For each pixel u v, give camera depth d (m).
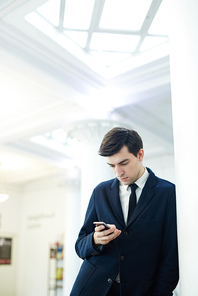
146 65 5.54
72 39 5.18
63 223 13.50
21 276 14.30
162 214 1.88
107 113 6.51
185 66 1.98
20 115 7.63
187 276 1.73
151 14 4.53
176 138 1.96
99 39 5.17
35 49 4.94
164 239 1.88
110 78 5.93
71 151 10.88
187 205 1.79
